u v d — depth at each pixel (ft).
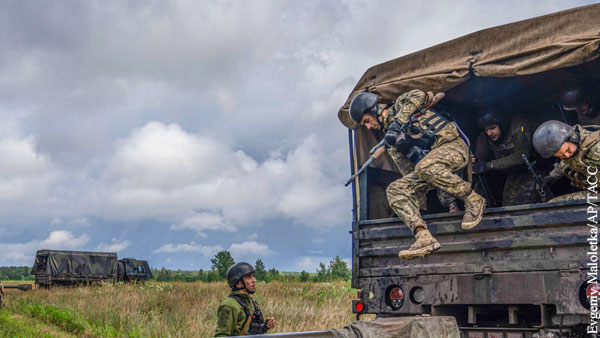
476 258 19.27
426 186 20.43
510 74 19.63
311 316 45.16
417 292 20.47
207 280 120.88
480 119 24.27
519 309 19.88
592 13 18.29
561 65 18.48
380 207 23.70
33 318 52.80
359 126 24.31
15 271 358.84
